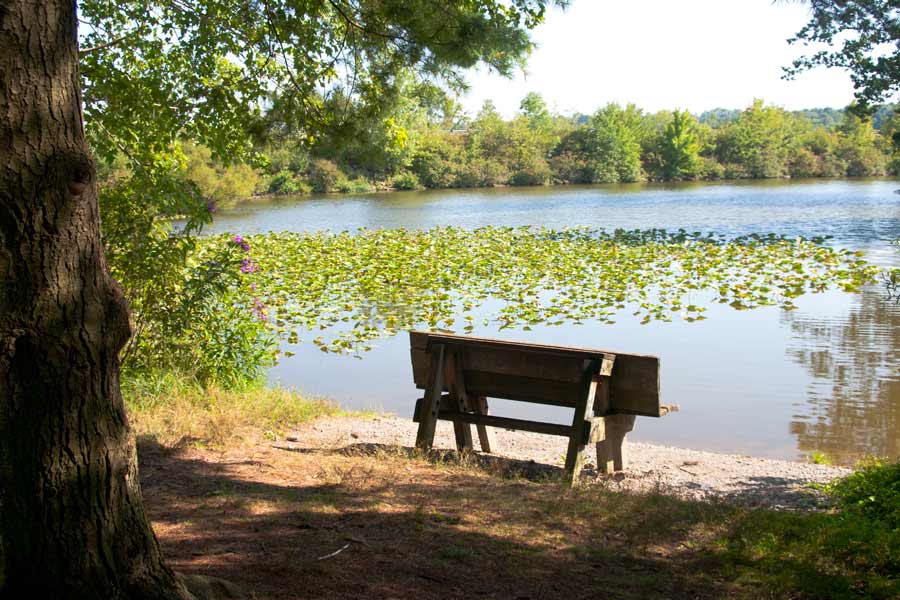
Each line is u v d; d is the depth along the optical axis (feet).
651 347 38.60
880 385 31.60
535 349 19.67
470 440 22.12
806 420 27.61
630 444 24.75
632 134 305.94
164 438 20.02
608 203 168.76
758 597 11.79
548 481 18.43
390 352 38.60
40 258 8.48
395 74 24.41
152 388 25.14
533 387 20.34
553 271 62.28
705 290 53.98
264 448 20.13
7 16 8.25
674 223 115.14
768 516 15.66
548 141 288.51
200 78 28.78
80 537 8.76
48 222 8.51
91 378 8.85
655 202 169.99
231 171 150.41
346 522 13.94
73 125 8.79
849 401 29.60
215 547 12.33
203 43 28.27
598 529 14.71
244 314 31.91
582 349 19.38
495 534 13.96
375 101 25.05
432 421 20.62
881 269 61.05
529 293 53.26
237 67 29.19
